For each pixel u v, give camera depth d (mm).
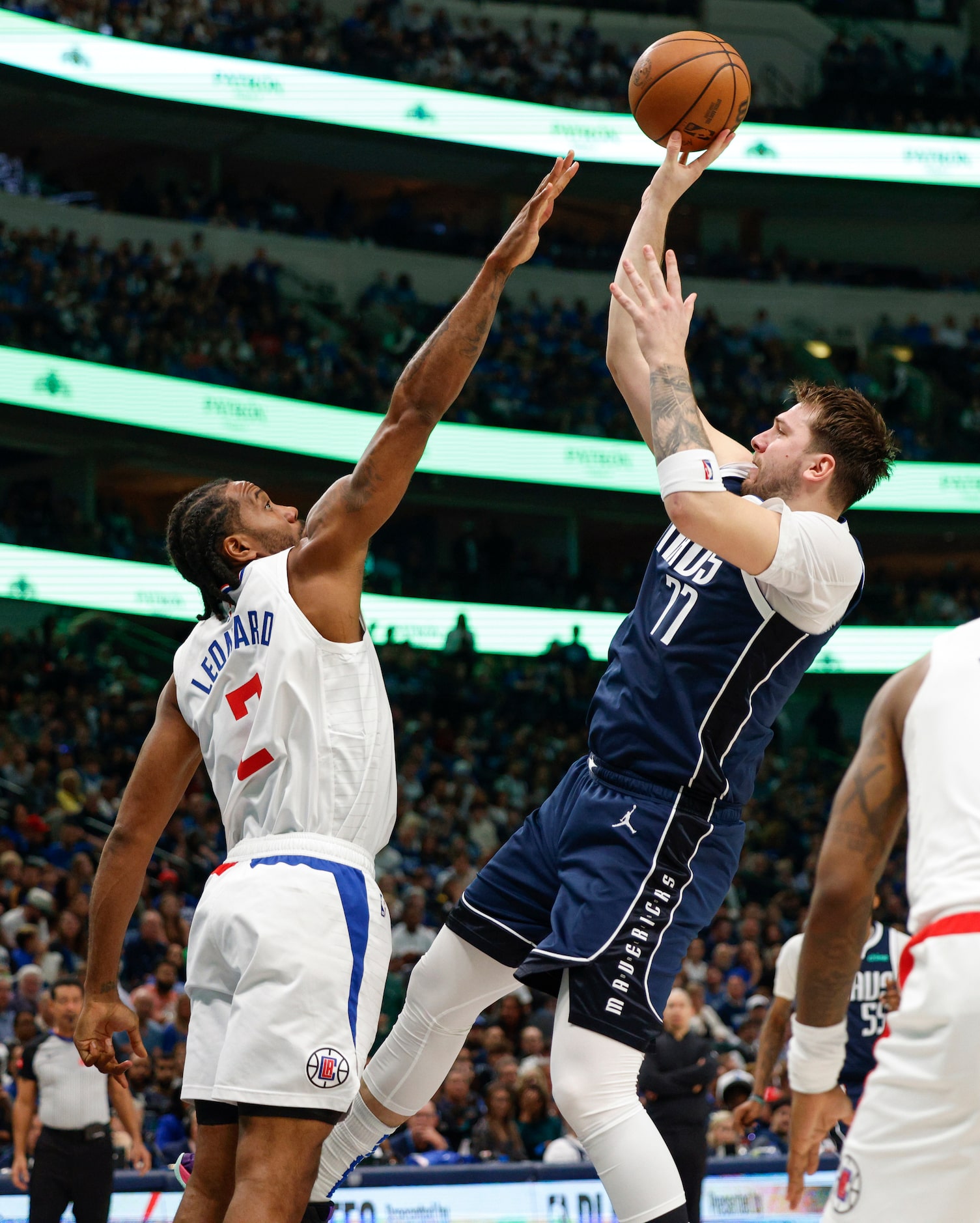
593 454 23125
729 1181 7270
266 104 22281
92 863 12711
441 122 23500
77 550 18656
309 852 2492
